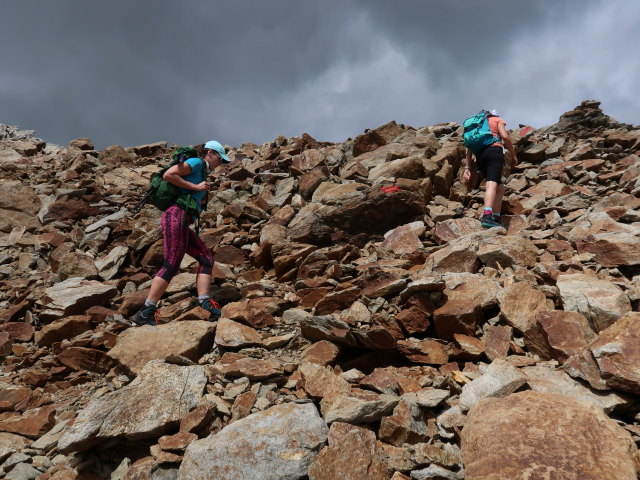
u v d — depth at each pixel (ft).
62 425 11.87
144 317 14.93
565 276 14.05
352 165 28.04
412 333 13.55
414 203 21.22
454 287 14.96
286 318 15.46
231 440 9.54
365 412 10.01
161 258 21.49
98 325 17.20
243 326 14.64
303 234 21.39
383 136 33.06
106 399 11.30
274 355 13.53
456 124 35.91
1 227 26.21
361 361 12.85
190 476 8.98
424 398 10.55
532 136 32.09
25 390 13.75
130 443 10.77
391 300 14.96
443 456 8.96
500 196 20.94
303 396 11.23
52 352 15.87
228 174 32.86
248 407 10.89
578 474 7.22
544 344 12.06
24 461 10.77
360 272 17.38
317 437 9.52
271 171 31.68
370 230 21.42
